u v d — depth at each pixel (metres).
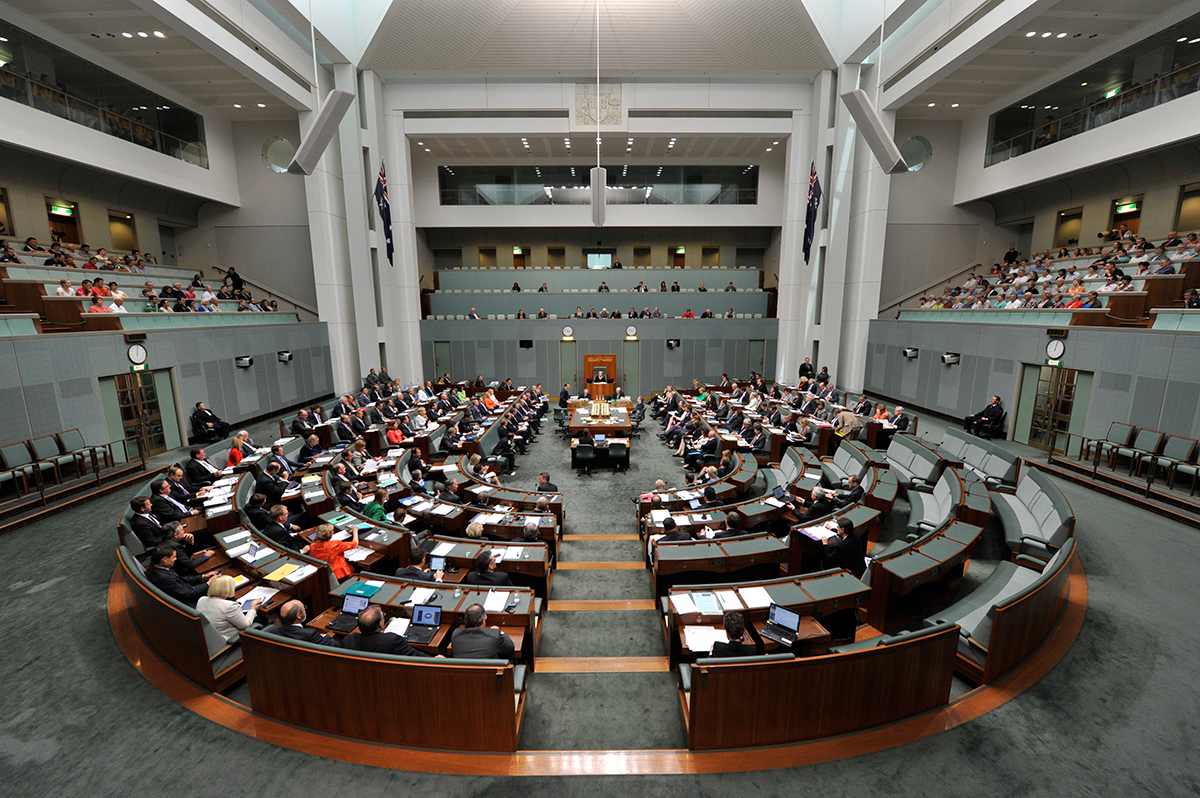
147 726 4.52
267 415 17.48
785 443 13.42
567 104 20.94
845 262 21.31
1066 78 17.59
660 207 26.70
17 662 5.44
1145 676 5.15
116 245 19.23
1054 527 7.57
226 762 4.12
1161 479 10.37
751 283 27.02
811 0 17.47
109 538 8.55
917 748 4.26
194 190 19.88
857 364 21.25
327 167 19.80
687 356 24.72
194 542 7.96
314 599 6.07
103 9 14.14
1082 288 14.16
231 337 15.94
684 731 4.67
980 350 15.66
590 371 24.61
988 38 14.04
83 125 15.15
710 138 22.73
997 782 3.96
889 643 4.32
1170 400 10.38
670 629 5.57
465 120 21.38
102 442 11.84
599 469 14.16
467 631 4.70
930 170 22.89
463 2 17.00
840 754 4.21
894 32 17.56
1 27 14.01
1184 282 12.01
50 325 11.56
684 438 15.17
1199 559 7.59
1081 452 12.16
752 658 4.10
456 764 4.13
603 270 27.11
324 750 4.25
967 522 7.99
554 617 6.85
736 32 18.06
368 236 20.42
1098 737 4.39
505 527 8.05
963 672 5.15
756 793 3.88
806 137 21.27
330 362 20.77
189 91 19.30
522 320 24.39
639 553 8.99
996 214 23.06
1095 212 18.44
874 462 10.51
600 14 17.30
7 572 7.43
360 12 18.44
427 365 24.72
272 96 19.86
